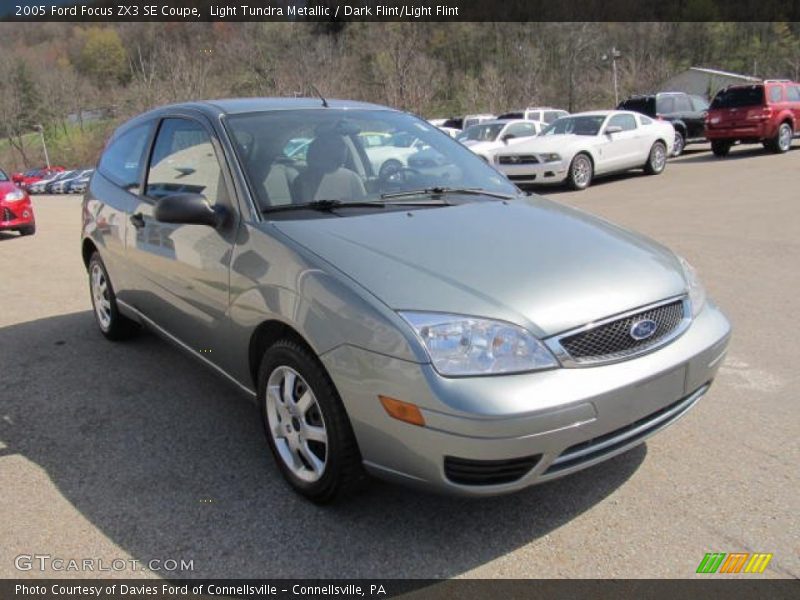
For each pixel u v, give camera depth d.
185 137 3.82
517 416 2.30
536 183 14.00
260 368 3.03
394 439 2.44
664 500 2.86
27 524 2.83
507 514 2.81
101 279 5.02
